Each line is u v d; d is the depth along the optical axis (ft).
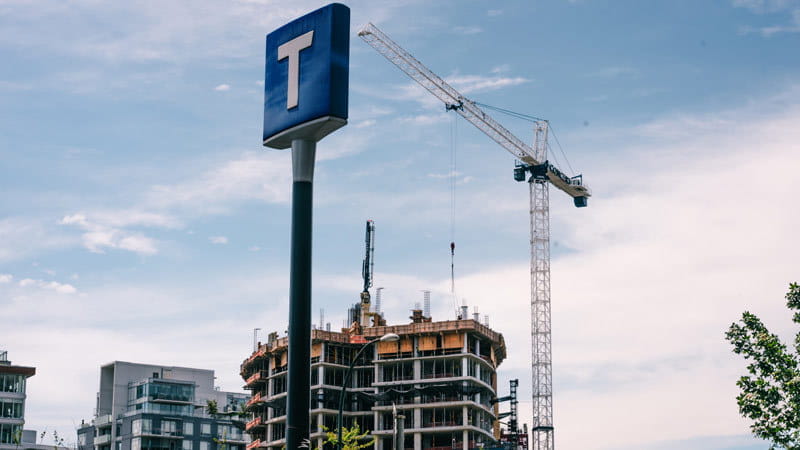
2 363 625.00
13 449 600.80
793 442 140.05
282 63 154.20
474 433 533.55
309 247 150.20
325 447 540.52
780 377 144.05
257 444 588.91
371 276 636.48
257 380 604.08
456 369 539.70
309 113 148.66
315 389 555.28
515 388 629.10
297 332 148.05
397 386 546.67
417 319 590.14
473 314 579.89
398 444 282.56
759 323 148.97
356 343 565.53
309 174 151.64
